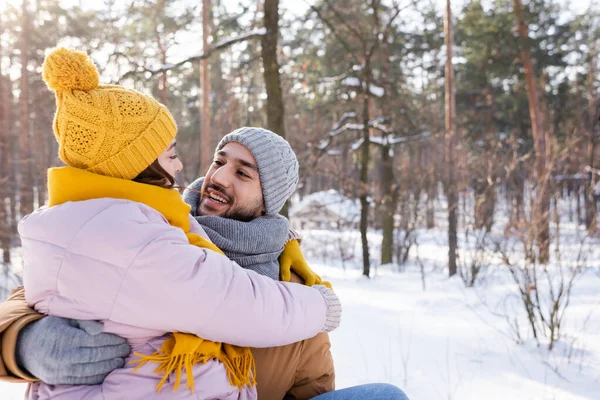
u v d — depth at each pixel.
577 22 21.48
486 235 8.12
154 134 1.19
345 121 11.64
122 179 1.14
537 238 5.91
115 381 1.02
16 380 1.04
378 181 11.72
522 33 11.96
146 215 1.10
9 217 13.12
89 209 1.06
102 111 1.11
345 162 14.97
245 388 1.18
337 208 13.73
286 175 1.63
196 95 23.34
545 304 5.66
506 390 3.29
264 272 1.42
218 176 1.54
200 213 1.58
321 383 1.43
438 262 11.20
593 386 3.33
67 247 1.02
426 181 11.41
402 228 11.73
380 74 12.26
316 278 1.53
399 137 11.59
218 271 1.09
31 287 1.07
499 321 5.06
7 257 10.53
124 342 1.06
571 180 13.70
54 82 1.11
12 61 18.30
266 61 6.82
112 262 1.01
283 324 1.17
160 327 1.03
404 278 8.92
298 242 1.67
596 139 15.62
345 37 12.05
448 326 4.95
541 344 4.24
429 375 3.56
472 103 20.98
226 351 1.16
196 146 20.72
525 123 20.44
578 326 4.71
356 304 6.11
